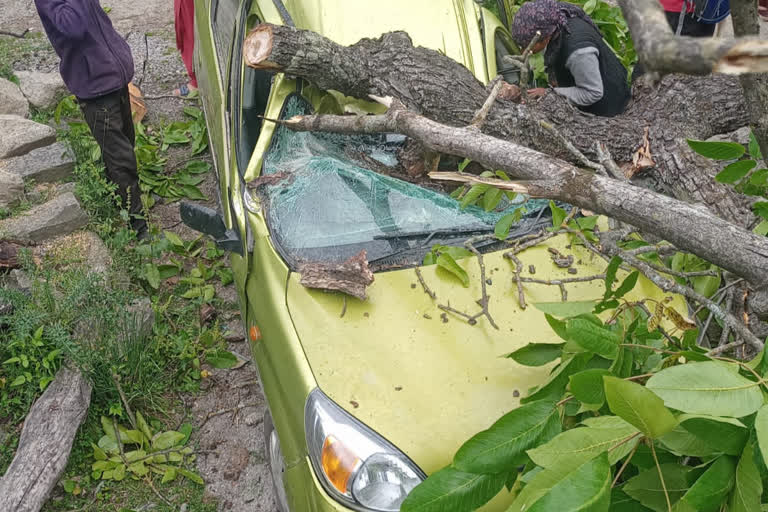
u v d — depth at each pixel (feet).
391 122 10.27
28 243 14.39
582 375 6.08
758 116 7.26
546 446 5.66
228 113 12.81
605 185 7.63
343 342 8.82
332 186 10.92
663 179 11.74
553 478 5.48
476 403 8.28
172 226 16.38
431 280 9.64
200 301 14.02
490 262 9.97
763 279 6.70
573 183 7.85
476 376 8.54
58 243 14.52
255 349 10.38
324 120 10.97
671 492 5.92
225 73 13.65
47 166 16.33
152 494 11.02
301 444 8.39
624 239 10.24
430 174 8.39
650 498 5.92
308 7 12.48
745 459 5.44
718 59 3.10
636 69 15.29
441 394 8.34
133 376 12.10
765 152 7.48
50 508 10.72
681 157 11.58
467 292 9.53
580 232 9.73
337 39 12.14
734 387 5.45
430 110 11.60
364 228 10.46
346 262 9.45
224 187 12.28
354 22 12.34
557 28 13.21
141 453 11.30
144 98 20.47
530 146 11.84
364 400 8.23
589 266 10.00
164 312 13.64
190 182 17.40
